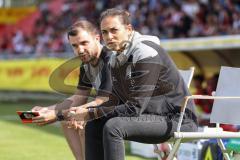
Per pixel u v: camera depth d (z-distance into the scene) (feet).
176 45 125.59
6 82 200.54
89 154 46.26
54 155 79.41
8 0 312.50
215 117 50.31
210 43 118.83
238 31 158.10
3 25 268.41
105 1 233.14
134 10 214.69
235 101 49.26
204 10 176.65
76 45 46.80
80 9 244.83
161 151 49.90
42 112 45.24
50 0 266.77
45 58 188.55
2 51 258.98
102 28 43.98
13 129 113.19
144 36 45.01
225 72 50.52
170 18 189.88
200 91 100.94
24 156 78.54
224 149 48.70
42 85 186.09
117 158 41.27
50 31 245.86
